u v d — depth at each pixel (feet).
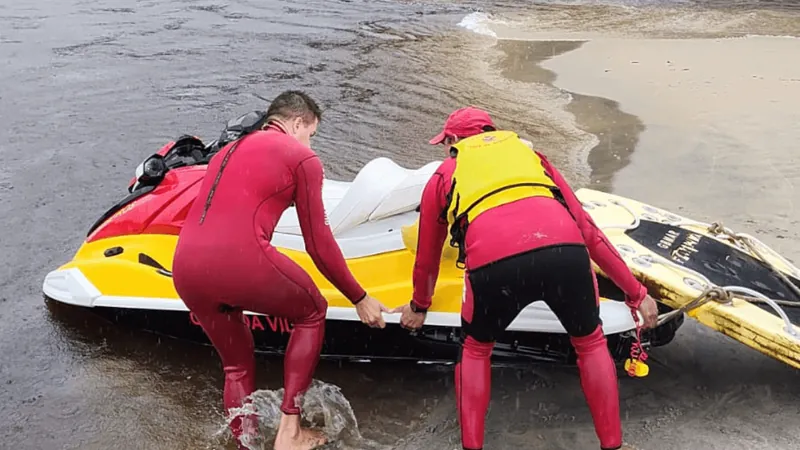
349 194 13.01
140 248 13.78
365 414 12.08
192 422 11.98
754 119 26.07
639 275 12.35
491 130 11.37
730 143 23.84
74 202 20.02
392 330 12.55
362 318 11.76
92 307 13.58
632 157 23.09
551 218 10.04
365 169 13.17
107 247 14.15
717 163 22.16
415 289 11.51
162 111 28.53
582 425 11.75
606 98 29.96
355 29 45.47
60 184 21.25
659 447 11.03
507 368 13.12
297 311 11.13
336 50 39.60
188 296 10.89
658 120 26.71
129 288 13.39
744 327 11.38
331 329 12.68
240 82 32.83
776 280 12.60
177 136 25.68
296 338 11.26
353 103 29.60
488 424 11.79
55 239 17.87
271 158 10.85
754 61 34.78
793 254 16.19
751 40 39.75
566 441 11.38
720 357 13.29
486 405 10.62
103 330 14.30
